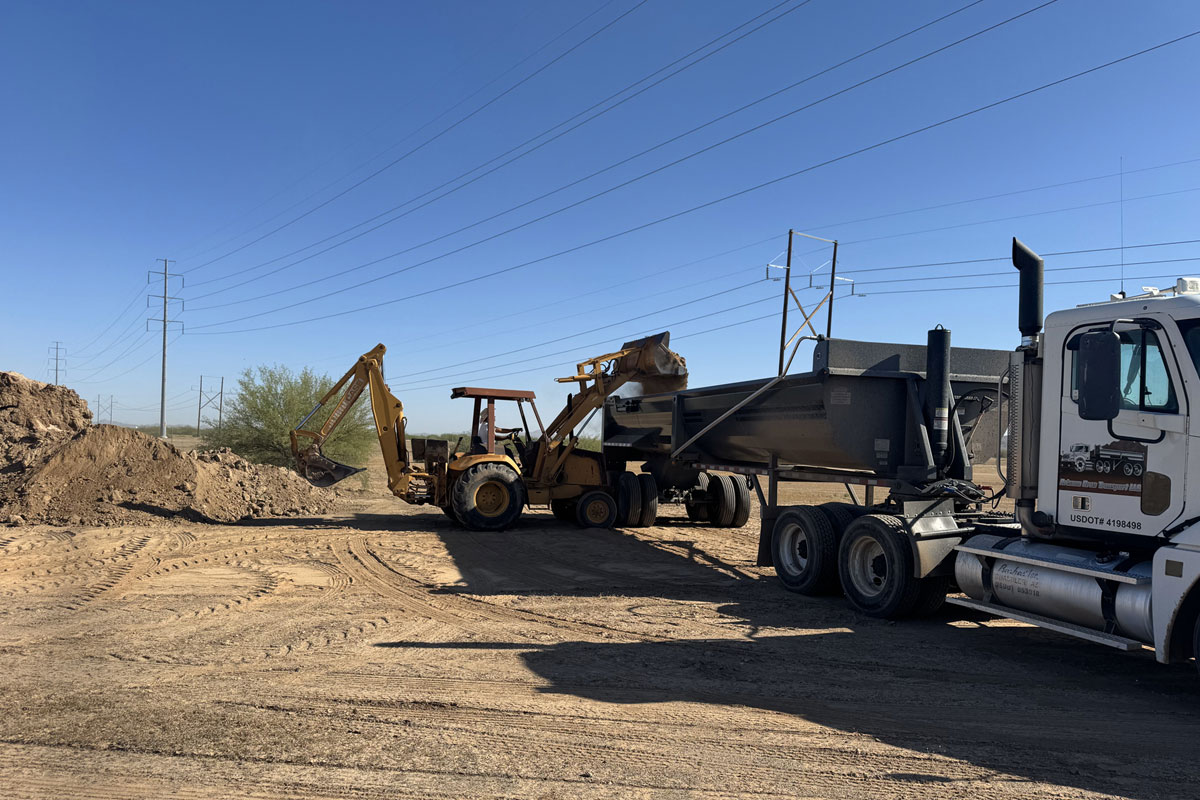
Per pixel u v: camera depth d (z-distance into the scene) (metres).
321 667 6.17
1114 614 5.88
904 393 9.33
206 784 4.07
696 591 9.73
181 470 16.59
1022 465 6.76
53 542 12.38
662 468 16.17
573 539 13.91
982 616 8.47
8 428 19.31
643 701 5.48
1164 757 4.60
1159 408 5.64
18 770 4.23
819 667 6.42
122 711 5.12
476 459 14.56
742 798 3.99
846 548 8.72
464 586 9.70
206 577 9.99
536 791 4.02
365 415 26.23
